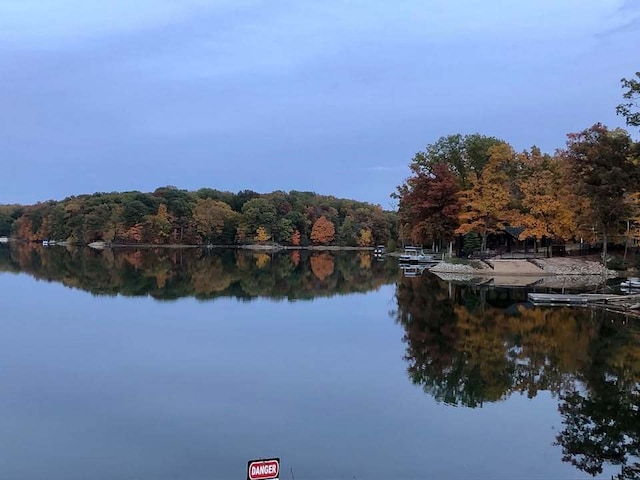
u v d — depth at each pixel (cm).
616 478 1119
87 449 1224
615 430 1370
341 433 1323
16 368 1867
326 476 1107
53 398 1562
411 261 7650
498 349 2208
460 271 6047
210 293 3919
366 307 3338
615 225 5181
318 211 15325
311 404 1521
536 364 1978
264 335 2427
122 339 2319
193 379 1748
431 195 6475
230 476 1102
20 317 2823
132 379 1745
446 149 7294
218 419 1405
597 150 4453
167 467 1140
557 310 3253
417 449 1238
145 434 1307
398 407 1509
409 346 2239
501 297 3869
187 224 13575
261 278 5222
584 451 1227
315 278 5334
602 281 5012
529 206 5941
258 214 14400
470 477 1102
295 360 1989
